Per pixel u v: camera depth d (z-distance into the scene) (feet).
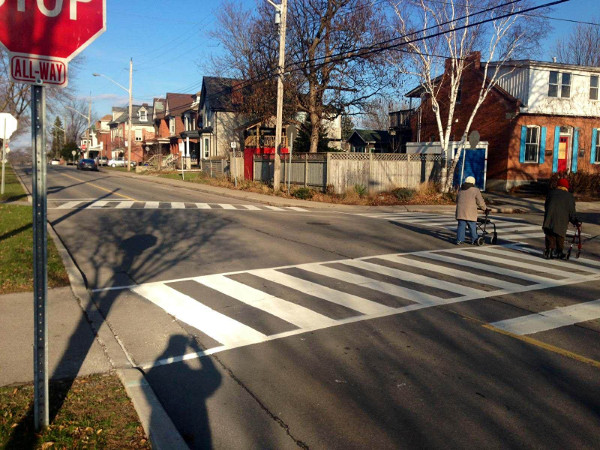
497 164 93.86
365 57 92.84
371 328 21.44
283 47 80.23
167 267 32.60
